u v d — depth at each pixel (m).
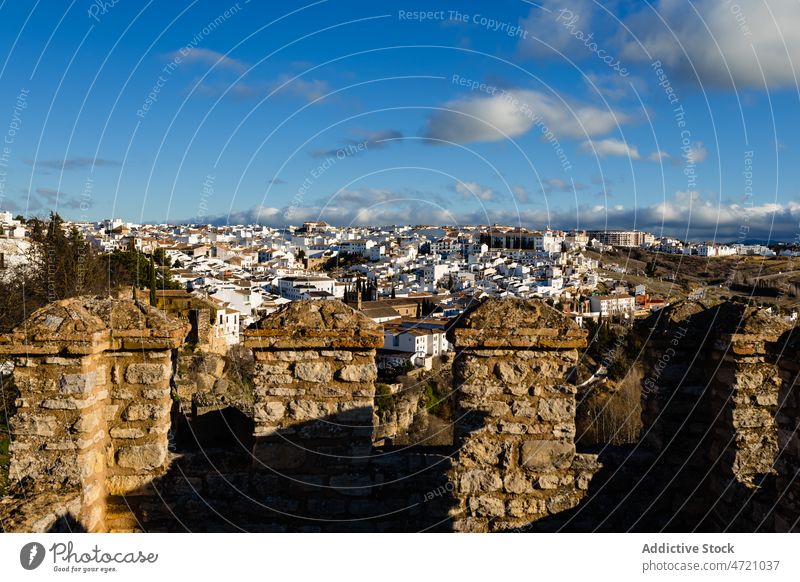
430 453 7.19
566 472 6.98
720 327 7.31
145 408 6.85
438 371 38.22
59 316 6.48
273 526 6.92
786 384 5.99
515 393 6.95
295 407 6.90
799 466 5.77
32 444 6.43
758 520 6.43
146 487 6.85
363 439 6.95
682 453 7.41
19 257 30.09
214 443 7.59
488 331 6.87
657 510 7.29
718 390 7.30
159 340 6.75
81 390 6.44
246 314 50.12
